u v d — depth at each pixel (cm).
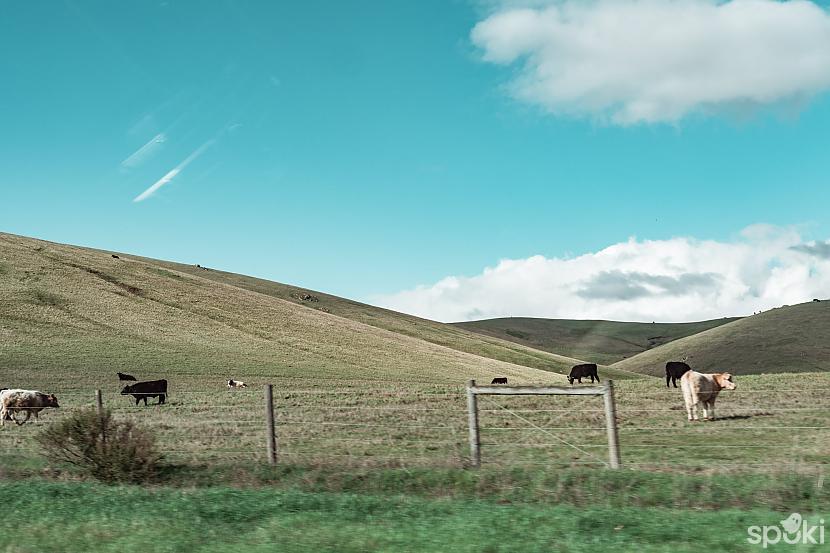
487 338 14912
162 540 905
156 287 9381
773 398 2570
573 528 909
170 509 1075
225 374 6303
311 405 3155
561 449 1633
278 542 875
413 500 1126
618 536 867
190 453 1711
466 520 959
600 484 1194
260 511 1056
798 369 12250
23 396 2917
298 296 16225
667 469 1290
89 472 1474
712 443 1645
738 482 1152
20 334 6625
